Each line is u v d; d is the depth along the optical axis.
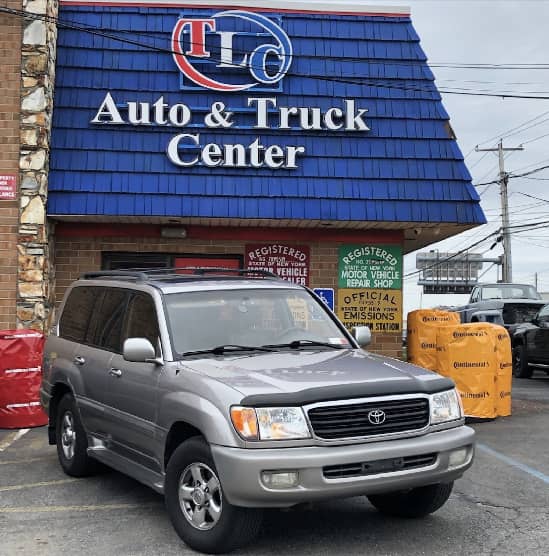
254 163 11.73
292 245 12.51
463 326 10.70
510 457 8.20
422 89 12.44
